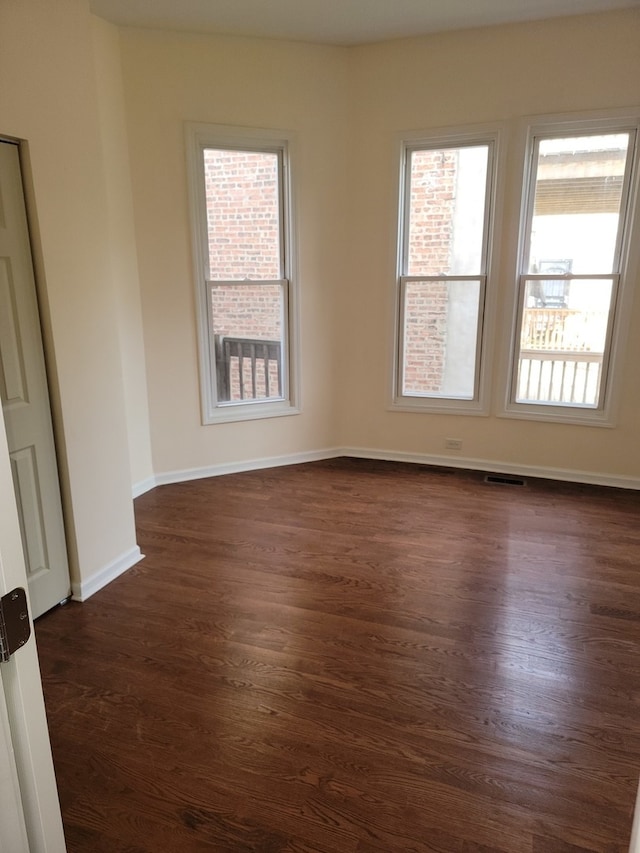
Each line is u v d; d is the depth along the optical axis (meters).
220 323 4.13
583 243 3.86
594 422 3.98
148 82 3.56
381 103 3.98
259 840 1.53
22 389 2.32
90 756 1.79
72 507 2.57
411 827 1.56
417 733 1.87
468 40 3.71
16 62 2.15
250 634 2.40
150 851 1.50
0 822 0.86
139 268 3.77
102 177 2.62
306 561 3.01
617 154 3.67
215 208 3.95
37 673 0.91
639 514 3.56
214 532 3.36
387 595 2.68
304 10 3.32
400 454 4.58
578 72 3.56
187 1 3.15
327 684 2.10
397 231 4.15
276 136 3.91
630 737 1.85
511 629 2.41
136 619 2.51
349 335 4.46
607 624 2.44
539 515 3.55
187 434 4.15
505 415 4.22
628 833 1.54
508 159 3.81
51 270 2.37
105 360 2.72
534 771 1.73
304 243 4.18
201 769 1.74
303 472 4.36
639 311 3.75
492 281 4.03
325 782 1.70
